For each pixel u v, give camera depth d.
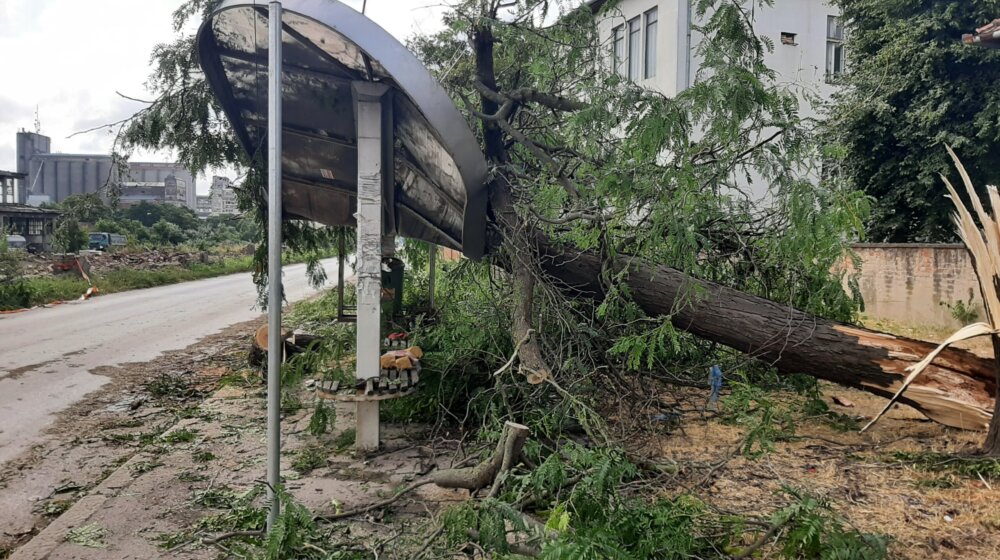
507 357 5.05
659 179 4.14
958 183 12.43
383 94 4.34
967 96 11.86
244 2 3.97
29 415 6.18
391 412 5.30
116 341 10.59
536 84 5.84
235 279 26.73
